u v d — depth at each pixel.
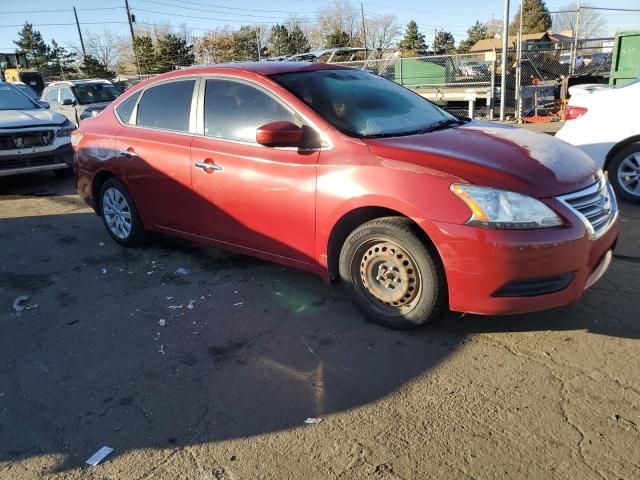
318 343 3.47
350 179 3.46
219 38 64.50
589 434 2.52
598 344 3.27
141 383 3.15
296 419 2.75
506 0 13.85
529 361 3.14
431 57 16.75
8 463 2.55
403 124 3.97
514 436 2.54
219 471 2.43
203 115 4.43
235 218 4.22
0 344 3.68
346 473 2.38
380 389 2.96
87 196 5.68
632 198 6.03
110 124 5.32
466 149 3.44
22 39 69.62
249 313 3.94
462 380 3.00
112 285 4.58
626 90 5.93
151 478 2.41
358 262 3.62
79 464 2.52
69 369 3.34
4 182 9.22
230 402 2.92
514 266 3.03
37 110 9.23
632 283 4.06
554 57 18.78
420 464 2.40
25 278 4.83
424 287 3.33
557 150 3.62
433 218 3.15
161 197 4.79
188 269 4.85
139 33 73.62
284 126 3.55
